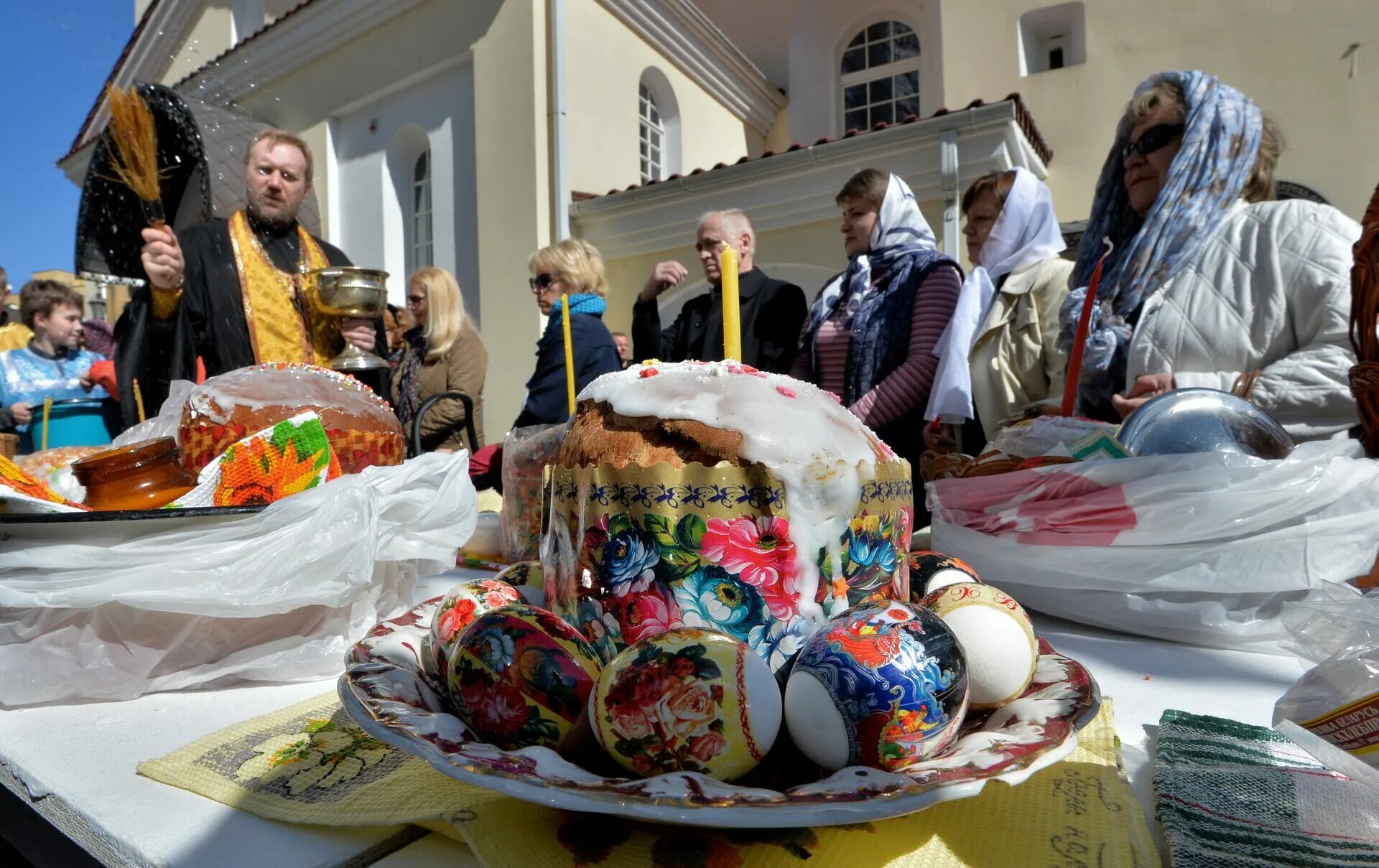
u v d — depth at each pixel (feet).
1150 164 5.10
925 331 6.75
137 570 2.43
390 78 18.56
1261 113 5.10
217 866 1.52
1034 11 20.17
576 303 6.91
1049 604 3.20
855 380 7.01
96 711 2.43
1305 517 2.77
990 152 13.96
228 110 7.47
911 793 1.24
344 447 3.22
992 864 1.45
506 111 16.93
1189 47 18.84
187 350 5.47
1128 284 4.94
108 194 6.36
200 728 2.28
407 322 11.03
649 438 1.85
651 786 1.25
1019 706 1.65
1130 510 2.93
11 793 2.02
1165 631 2.96
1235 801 1.63
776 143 28.02
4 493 2.50
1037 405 4.55
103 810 1.75
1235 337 4.40
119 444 3.75
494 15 16.98
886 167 14.84
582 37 17.98
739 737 1.40
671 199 16.57
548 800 1.25
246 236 5.68
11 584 2.33
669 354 9.48
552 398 6.58
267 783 1.83
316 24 19.03
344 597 2.72
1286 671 2.62
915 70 24.09
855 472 1.77
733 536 1.70
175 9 18.35
